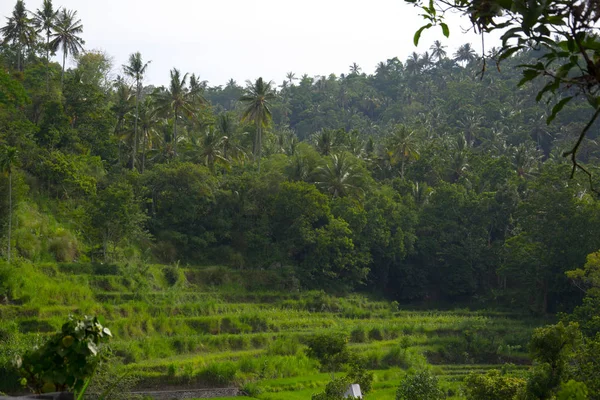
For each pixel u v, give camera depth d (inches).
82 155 3046.3
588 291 2425.0
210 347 2322.8
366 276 3567.9
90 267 2544.3
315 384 2014.0
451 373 2340.1
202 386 1942.7
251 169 3639.3
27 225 2522.1
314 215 3277.6
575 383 289.0
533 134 5620.1
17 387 1227.2
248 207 3282.5
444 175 4205.2
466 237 3634.4
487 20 214.2
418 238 3678.6
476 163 4195.4
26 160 2768.2
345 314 3004.4
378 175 4303.6
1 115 2768.2
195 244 3174.2
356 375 1670.8
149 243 3014.3
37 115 3211.1
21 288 2203.5
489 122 5880.9
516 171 4173.2
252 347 2407.7
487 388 1113.4
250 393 1882.4
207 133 3476.9
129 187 2746.1
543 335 986.7
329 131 4212.6
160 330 2361.0
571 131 5226.4
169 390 1882.4
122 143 3641.7
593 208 2955.2
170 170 3174.2
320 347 1752.0
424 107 6786.4
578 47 202.2
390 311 3201.3
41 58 3983.8
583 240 2965.1
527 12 196.9
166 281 2792.8
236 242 3294.8
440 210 3671.3
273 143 4434.1
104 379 869.2
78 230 2763.3
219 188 3380.9
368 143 4490.7
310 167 3659.0
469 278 3543.3
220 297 2856.8
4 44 3784.5
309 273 3208.7
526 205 3132.4
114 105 3555.6
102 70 4192.9
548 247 3063.5
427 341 2682.1
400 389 1425.9
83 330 285.3
